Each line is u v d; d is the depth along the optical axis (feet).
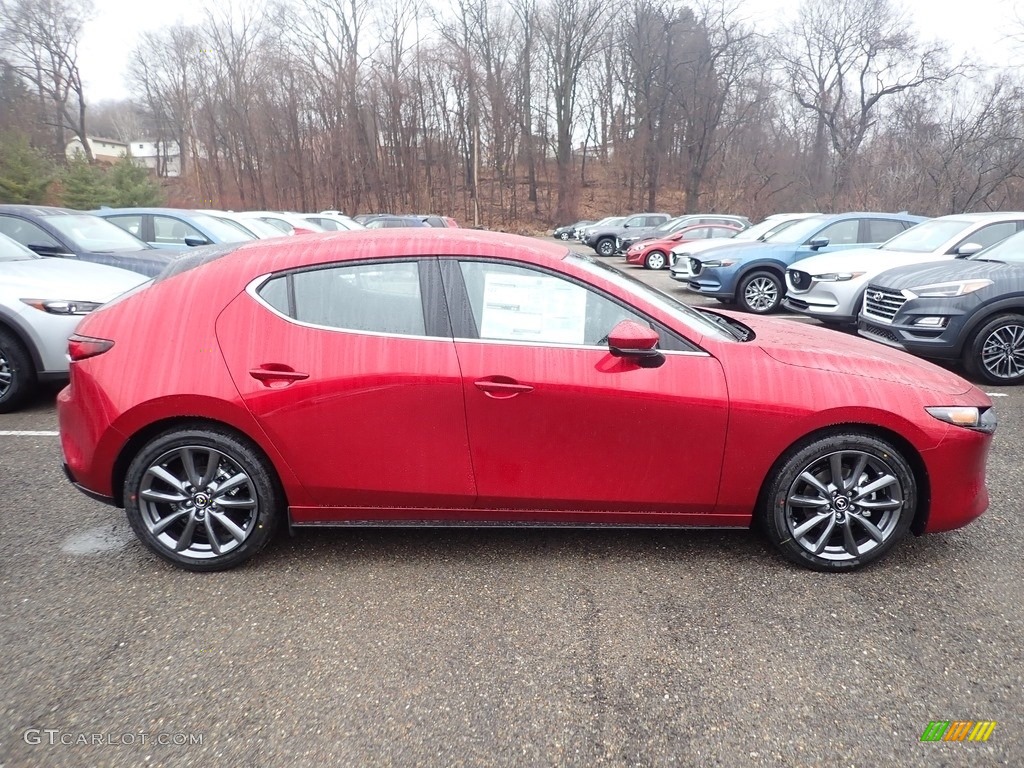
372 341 8.86
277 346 8.84
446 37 139.64
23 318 16.57
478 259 9.14
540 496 9.14
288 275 9.12
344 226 55.42
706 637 7.91
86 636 7.88
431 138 141.90
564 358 8.84
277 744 6.25
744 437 8.89
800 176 125.80
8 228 22.98
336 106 137.08
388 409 8.79
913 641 7.82
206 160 151.43
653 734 6.41
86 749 6.15
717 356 9.01
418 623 8.21
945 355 19.99
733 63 128.88
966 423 9.04
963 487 9.19
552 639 7.89
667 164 140.97
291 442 8.84
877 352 10.03
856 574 9.33
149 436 9.12
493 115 140.46
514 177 143.84
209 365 8.79
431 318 8.96
